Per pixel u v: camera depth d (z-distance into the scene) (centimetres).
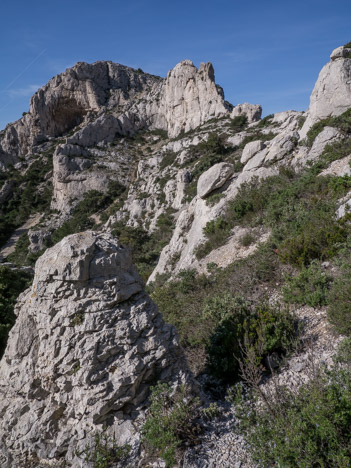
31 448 511
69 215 6419
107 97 9625
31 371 549
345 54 2030
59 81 9188
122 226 4803
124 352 527
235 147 4988
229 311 784
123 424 503
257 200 1589
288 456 364
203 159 4544
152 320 563
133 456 468
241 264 1152
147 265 3058
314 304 745
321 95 2006
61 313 534
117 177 6838
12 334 588
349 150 1588
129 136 8356
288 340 638
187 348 777
